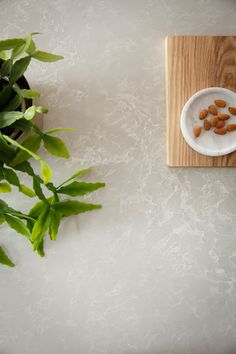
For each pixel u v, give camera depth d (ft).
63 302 3.23
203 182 3.23
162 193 3.22
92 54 3.23
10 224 2.87
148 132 3.22
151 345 3.24
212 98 3.15
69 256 3.22
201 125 3.15
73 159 3.22
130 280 3.22
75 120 3.22
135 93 3.23
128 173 3.22
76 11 3.23
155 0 3.24
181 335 3.24
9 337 3.23
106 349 3.24
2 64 2.67
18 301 3.23
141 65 3.23
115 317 3.23
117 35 3.23
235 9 3.25
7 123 2.45
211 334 3.23
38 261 3.22
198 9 3.25
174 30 3.24
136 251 3.22
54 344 3.24
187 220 3.22
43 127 3.21
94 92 3.22
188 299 3.23
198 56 3.15
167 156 3.14
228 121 3.15
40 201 2.93
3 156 2.58
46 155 3.21
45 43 3.23
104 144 3.22
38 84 3.22
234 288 3.22
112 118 3.22
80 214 3.22
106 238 3.22
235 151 3.13
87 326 3.23
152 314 3.23
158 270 3.22
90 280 3.23
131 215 3.22
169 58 3.14
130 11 3.24
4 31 3.23
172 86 3.14
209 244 3.22
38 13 3.23
